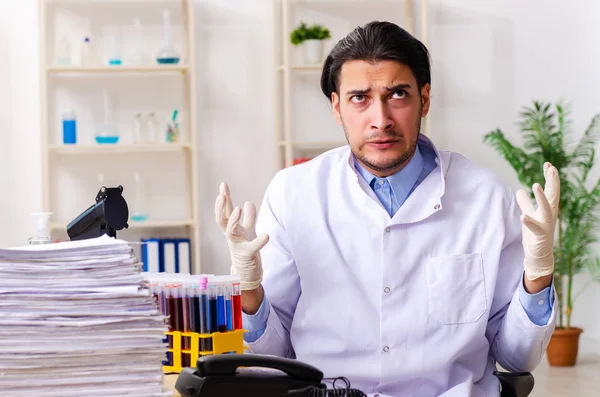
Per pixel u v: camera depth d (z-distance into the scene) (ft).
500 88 17.65
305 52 16.47
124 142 16.79
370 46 5.54
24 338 3.86
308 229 6.06
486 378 6.11
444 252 5.94
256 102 17.11
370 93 5.60
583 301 17.88
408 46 5.59
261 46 17.08
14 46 16.46
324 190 6.16
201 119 16.99
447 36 17.54
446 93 17.58
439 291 5.87
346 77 5.64
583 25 17.74
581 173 17.74
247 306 5.52
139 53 16.05
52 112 16.57
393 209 6.10
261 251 6.21
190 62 16.08
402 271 5.90
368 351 5.88
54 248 4.03
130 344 3.95
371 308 5.91
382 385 5.84
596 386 14.24
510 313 5.84
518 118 17.70
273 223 6.18
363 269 5.94
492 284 5.92
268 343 5.90
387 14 17.31
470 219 6.02
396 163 5.71
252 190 17.16
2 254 3.89
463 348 5.86
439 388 5.88
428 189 6.02
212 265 17.04
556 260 16.12
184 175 16.99
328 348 5.92
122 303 3.98
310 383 4.28
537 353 5.88
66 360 3.90
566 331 15.90
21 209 16.56
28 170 16.56
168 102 16.89
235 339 5.16
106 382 3.95
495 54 17.62
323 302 5.96
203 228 17.03
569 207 15.97
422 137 6.23
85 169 16.70
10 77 16.47
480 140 17.65
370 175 6.12
